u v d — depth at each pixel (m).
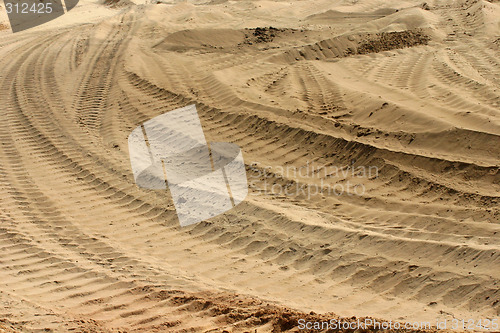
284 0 27.23
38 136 10.89
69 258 6.39
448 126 8.92
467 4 21.66
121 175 8.96
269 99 11.70
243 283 5.70
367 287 5.48
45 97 13.20
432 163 8.19
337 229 6.60
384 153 8.66
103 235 7.07
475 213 6.88
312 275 5.83
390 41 17.12
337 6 24.45
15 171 9.34
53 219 7.61
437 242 5.94
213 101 11.91
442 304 5.02
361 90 11.85
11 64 16.06
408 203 7.44
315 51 16.27
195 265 6.20
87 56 16.56
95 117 11.88
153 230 7.20
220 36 18.27
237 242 6.72
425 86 11.93
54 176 9.12
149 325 4.60
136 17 22.67
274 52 16.47
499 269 5.22
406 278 5.48
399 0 25.25
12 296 5.32
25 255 6.50
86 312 4.96
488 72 13.15
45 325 4.55
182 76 14.08
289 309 4.84
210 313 4.80
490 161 7.95
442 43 16.77
